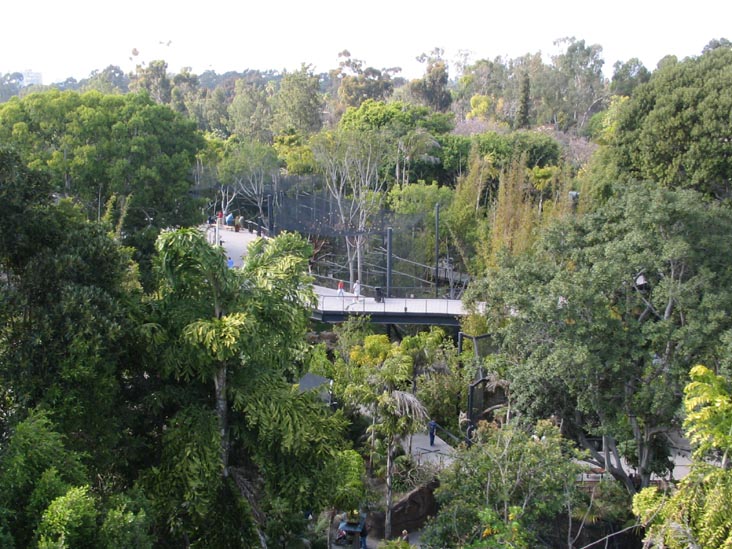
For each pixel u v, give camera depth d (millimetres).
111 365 14398
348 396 22484
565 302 24109
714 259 24859
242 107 96625
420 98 99500
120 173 39312
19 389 13523
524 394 25047
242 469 16562
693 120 37375
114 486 15352
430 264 51719
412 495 23625
